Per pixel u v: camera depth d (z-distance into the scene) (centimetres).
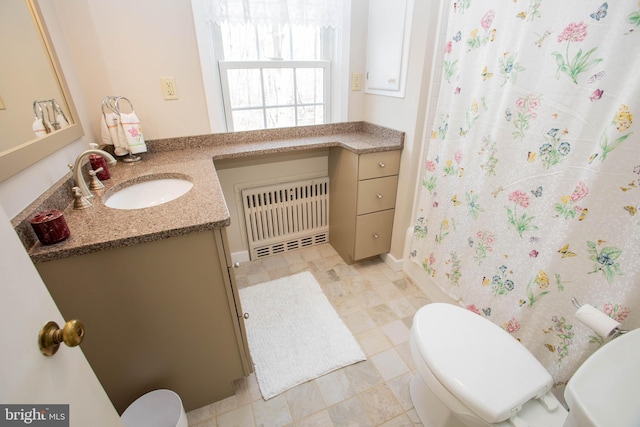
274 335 155
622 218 83
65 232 82
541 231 106
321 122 211
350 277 200
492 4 109
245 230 210
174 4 144
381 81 181
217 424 117
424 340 102
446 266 157
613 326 77
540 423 83
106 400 67
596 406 50
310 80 196
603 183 85
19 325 45
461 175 137
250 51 174
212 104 169
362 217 187
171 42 150
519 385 88
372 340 153
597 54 82
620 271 85
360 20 182
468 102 129
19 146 84
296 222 221
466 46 123
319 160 211
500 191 119
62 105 115
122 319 95
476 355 96
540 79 98
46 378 49
